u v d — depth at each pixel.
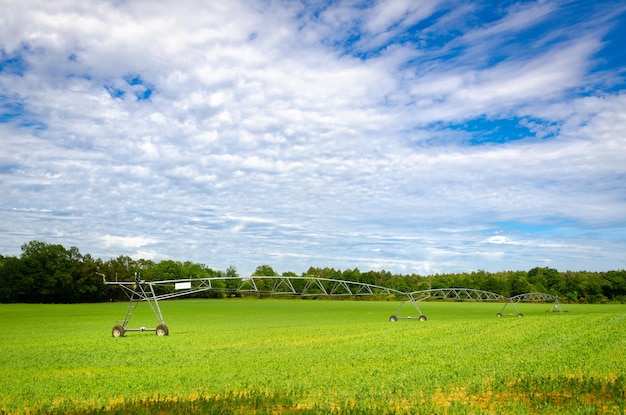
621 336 42.00
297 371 25.48
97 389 21.28
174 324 68.50
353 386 21.12
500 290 178.50
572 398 18.55
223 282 166.88
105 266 161.50
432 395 19.64
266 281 170.25
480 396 19.39
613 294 176.00
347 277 178.62
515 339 41.47
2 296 141.12
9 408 17.94
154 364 29.08
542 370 24.91
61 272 145.88
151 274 174.25
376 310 112.88
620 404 17.53
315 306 132.50
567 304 163.25
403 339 43.09
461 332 50.25
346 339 43.72
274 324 67.19
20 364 29.48
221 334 50.50
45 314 94.69
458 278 188.62
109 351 36.06
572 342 37.94
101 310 108.69
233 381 22.77
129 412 16.88
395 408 17.14
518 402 18.09
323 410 16.70
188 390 20.84
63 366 28.64
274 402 18.11
